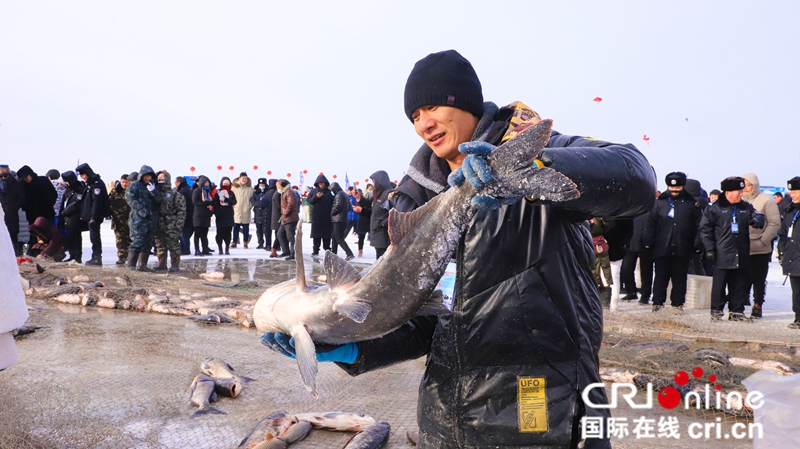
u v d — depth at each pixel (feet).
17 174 43.62
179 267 43.70
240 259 50.93
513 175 4.83
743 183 28.32
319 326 6.58
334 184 49.90
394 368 18.15
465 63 6.42
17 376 15.74
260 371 17.58
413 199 7.25
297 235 6.96
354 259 50.88
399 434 12.78
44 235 43.16
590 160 4.97
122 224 45.03
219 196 55.67
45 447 10.88
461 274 6.01
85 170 44.09
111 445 11.19
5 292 11.50
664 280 30.99
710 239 29.40
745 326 23.41
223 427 12.93
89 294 28.63
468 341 5.94
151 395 14.82
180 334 22.26
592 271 6.36
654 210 30.99
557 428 5.71
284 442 11.69
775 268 57.47
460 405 6.02
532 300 5.71
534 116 6.14
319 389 15.96
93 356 18.51
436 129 6.44
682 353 19.44
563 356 5.76
